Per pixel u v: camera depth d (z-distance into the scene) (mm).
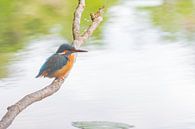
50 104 15727
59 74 8375
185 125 14102
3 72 19641
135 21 30234
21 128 13836
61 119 14500
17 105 7336
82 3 9289
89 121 13375
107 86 17594
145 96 16469
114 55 22203
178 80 18203
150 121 14258
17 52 23453
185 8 33562
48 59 8484
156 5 35344
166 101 15953
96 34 26891
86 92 16953
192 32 26703
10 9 34031
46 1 35531
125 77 18734
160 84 17750
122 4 35969
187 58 21328
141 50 23156
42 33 28109
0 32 28172
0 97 16844
